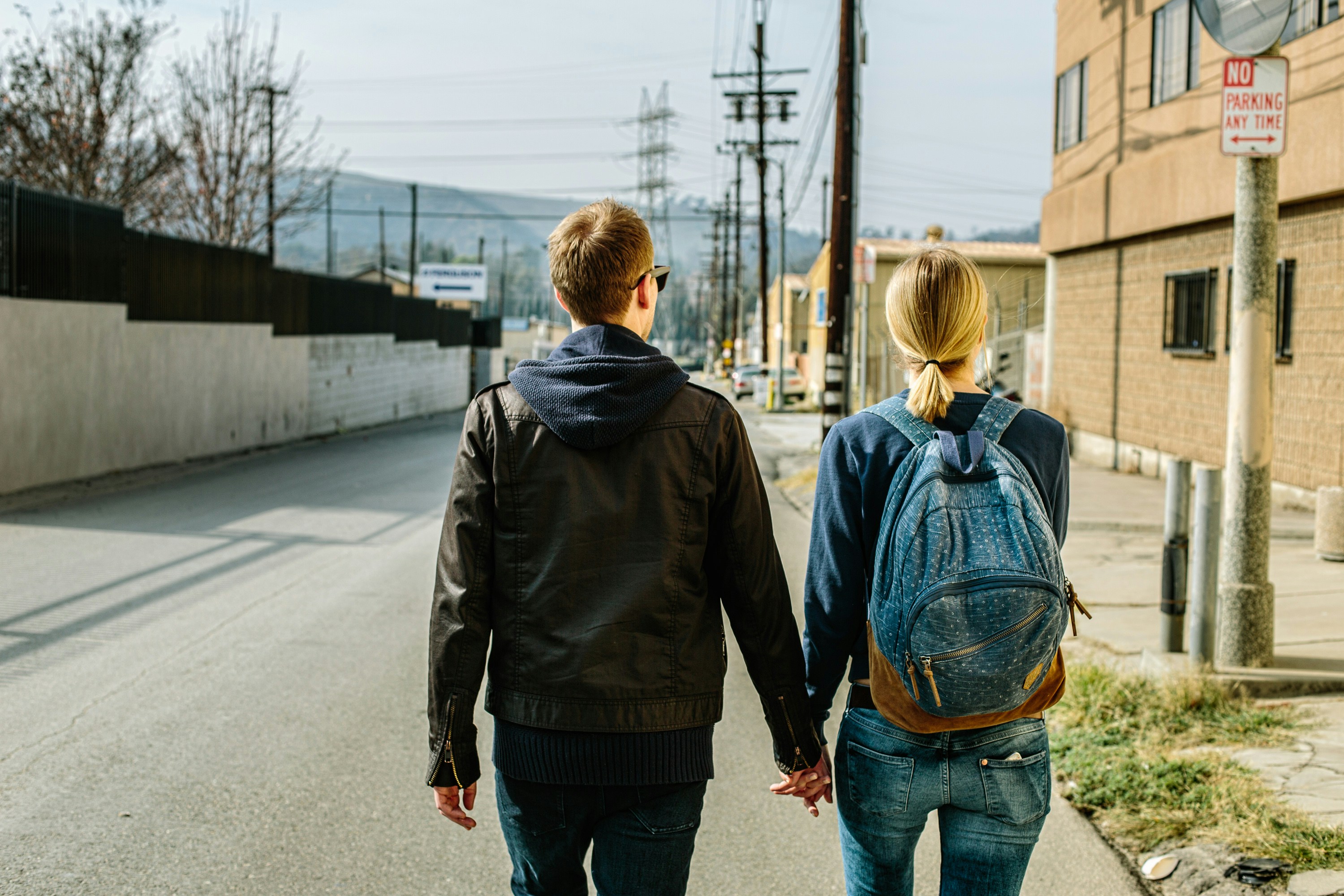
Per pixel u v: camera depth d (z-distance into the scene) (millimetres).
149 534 10070
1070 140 17125
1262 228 4895
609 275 2107
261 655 6000
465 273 60938
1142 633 6121
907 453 2035
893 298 2174
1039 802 2070
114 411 15406
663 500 2012
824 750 2199
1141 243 14641
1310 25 10266
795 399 40938
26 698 5180
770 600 2094
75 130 20656
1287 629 5840
